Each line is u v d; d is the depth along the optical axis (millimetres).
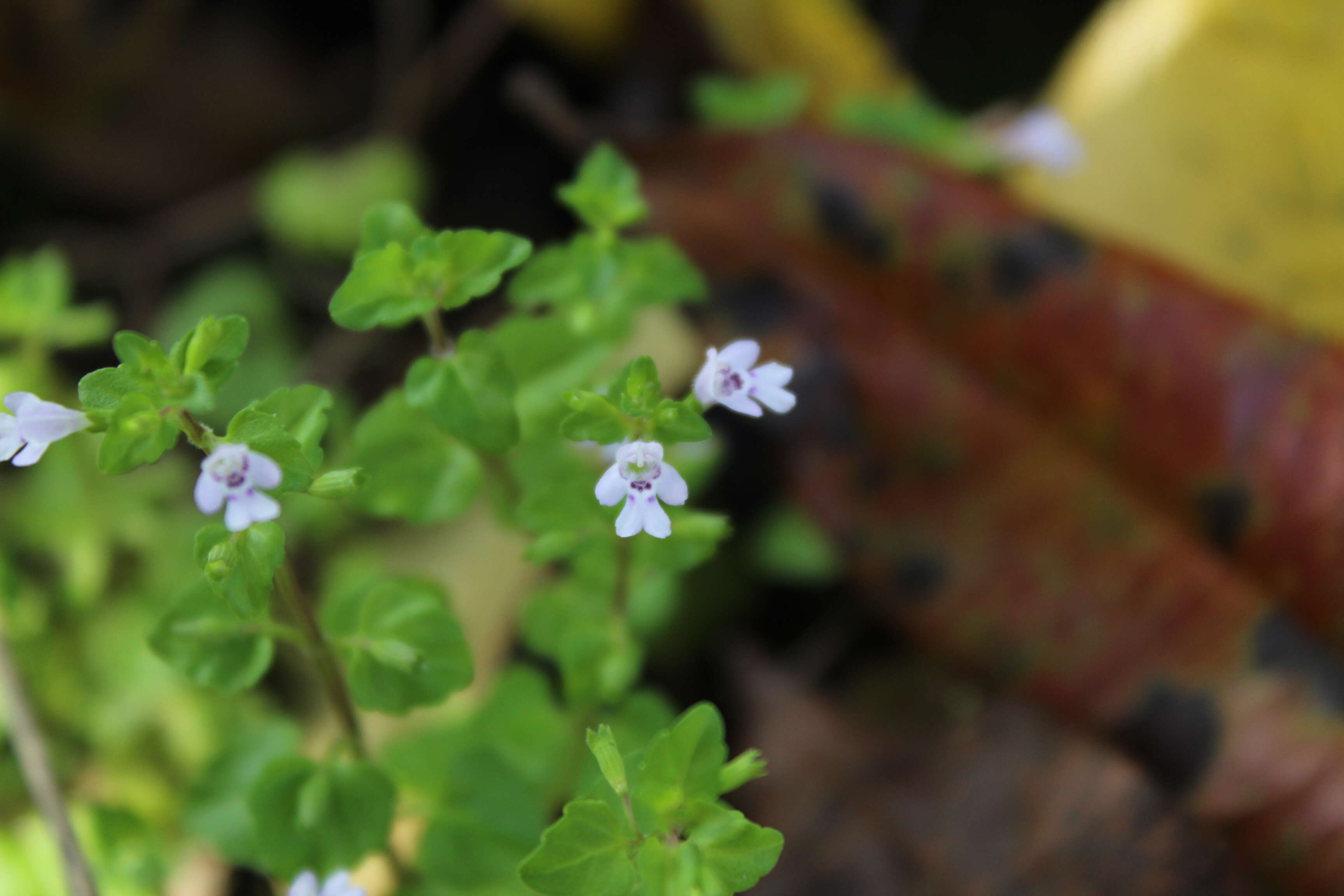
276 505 248
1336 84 339
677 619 346
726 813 253
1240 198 343
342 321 266
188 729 336
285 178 429
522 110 454
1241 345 312
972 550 319
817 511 326
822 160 338
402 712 274
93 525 343
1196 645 308
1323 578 304
